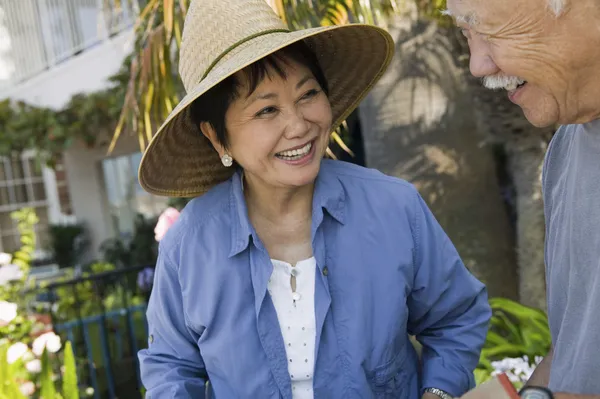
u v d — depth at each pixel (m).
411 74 3.12
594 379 1.04
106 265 7.21
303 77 1.38
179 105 1.38
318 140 1.44
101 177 10.05
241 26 1.41
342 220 1.48
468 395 1.00
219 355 1.47
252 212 1.57
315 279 1.46
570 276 1.13
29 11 9.48
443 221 3.18
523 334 2.95
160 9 3.05
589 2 0.94
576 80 1.00
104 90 7.65
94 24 8.64
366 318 1.44
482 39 1.05
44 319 5.29
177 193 1.73
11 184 10.92
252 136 1.41
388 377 1.47
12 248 10.89
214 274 1.48
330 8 2.85
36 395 3.74
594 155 1.08
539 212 3.14
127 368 5.05
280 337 1.46
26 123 7.83
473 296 1.58
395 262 1.46
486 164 3.19
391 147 3.20
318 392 1.44
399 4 3.04
